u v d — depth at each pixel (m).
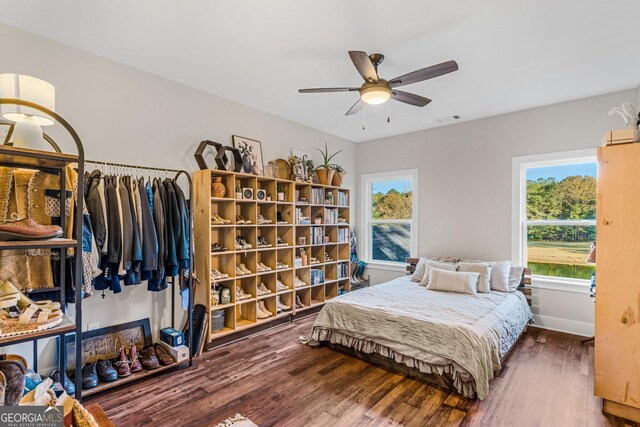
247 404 2.34
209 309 3.28
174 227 2.83
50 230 1.65
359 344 3.09
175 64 2.99
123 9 2.20
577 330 3.76
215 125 3.72
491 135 4.41
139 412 2.22
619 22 2.31
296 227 4.60
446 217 4.80
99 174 2.58
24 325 1.50
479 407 2.32
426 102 2.91
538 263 4.14
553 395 2.48
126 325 2.96
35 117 1.96
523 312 3.59
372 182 5.83
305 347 3.39
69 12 2.23
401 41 2.57
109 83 2.89
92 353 2.71
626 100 3.51
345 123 4.78
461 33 2.46
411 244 5.19
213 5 2.15
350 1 2.10
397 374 2.81
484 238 4.45
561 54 2.76
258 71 3.13
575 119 3.80
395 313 2.96
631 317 2.19
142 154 3.11
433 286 3.88
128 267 2.53
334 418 2.19
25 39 2.46
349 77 3.27
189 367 2.90
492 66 2.98
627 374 2.19
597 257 2.32
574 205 3.91
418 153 5.12
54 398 1.18
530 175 4.21
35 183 1.97
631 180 2.21
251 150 4.07
